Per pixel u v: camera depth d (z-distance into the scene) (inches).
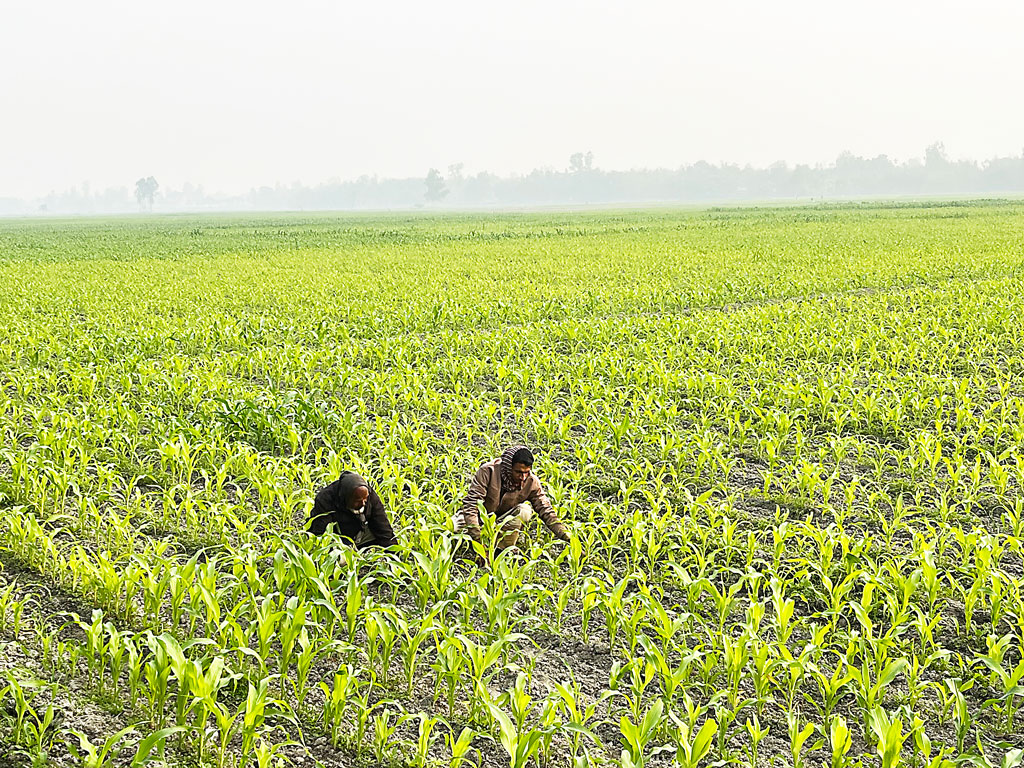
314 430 482.3
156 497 402.3
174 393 546.0
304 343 773.3
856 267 1273.4
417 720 248.4
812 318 819.4
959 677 269.1
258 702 216.1
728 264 1421.0
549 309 935.7
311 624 261.7
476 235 2566.4
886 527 342.6
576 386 588.1
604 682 269.1
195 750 230.1
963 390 532.4
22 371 631.2
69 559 317.4
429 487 406.6
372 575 284.2
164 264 1653.5
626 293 1052.5
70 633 285.6
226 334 756.6
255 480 389.4
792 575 330.6
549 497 385.4
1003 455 436.1
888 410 506.0
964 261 1327.5
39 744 219.6
